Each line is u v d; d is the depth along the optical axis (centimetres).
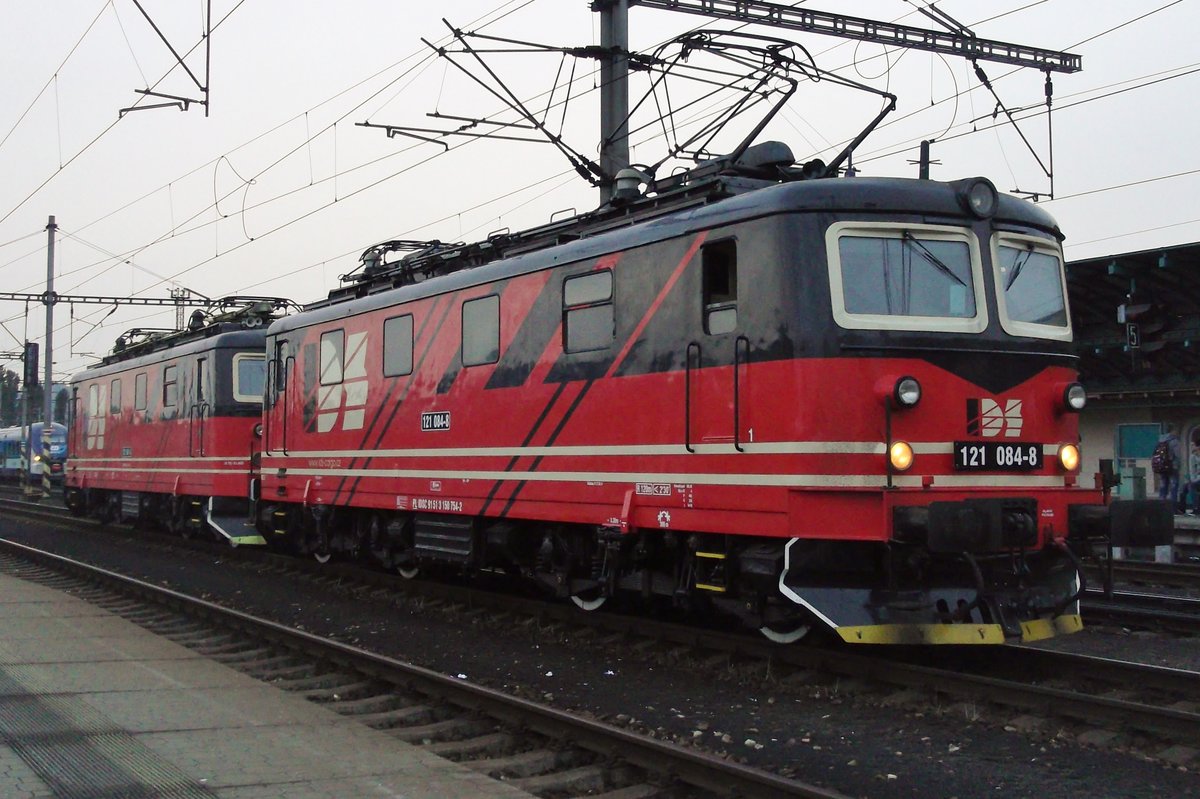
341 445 1362
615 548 948
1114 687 760
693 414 852
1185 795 557
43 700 732
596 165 1382
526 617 1111
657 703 766
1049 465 825
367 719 720
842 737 667
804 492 762
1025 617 786
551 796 577
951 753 630
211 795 536
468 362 1126
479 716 723
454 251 1259
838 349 763
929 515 720
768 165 939
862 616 754
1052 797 557
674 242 879
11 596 1263
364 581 1414
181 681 812
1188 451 1886
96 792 539
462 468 1127
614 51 1423
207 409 1809
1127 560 1506
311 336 1449
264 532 1678
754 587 822
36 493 3806
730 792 551
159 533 2131
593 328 962
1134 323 1770
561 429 992
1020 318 831
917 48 1602
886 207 793
